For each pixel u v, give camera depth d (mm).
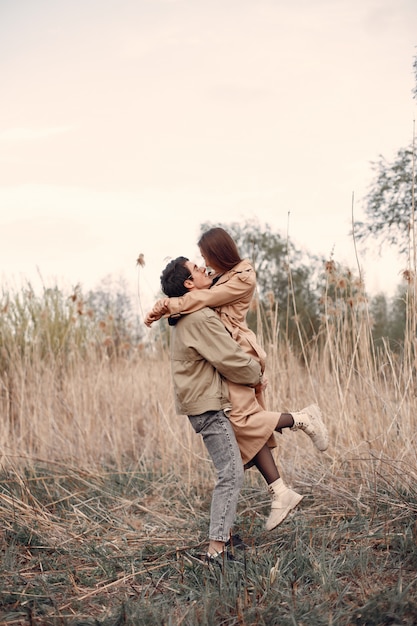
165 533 4012
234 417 3463
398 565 3156
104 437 6184
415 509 3668
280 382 5340
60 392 6457
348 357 5199
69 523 4203
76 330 7461
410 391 4457
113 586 3281
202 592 3002
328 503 4117
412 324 4473
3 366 6719
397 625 2496
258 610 2715
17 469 5152
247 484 4691
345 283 5117
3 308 7000
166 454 5520
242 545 3572
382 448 4395
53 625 2783
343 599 2816
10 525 3965
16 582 3229
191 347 3400
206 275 3615
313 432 3586
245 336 3553
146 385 6637
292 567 3264
